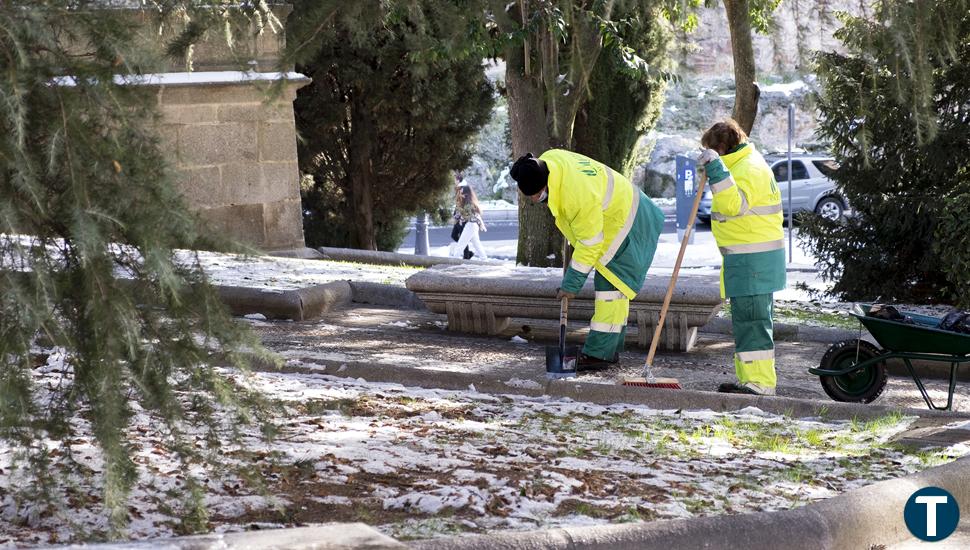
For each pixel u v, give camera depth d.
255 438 6.72
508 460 6.70
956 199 17.20
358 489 5.85
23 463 5.07
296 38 5.36
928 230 18.14
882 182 18.52
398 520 5.33
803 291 21.56
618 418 8.77
